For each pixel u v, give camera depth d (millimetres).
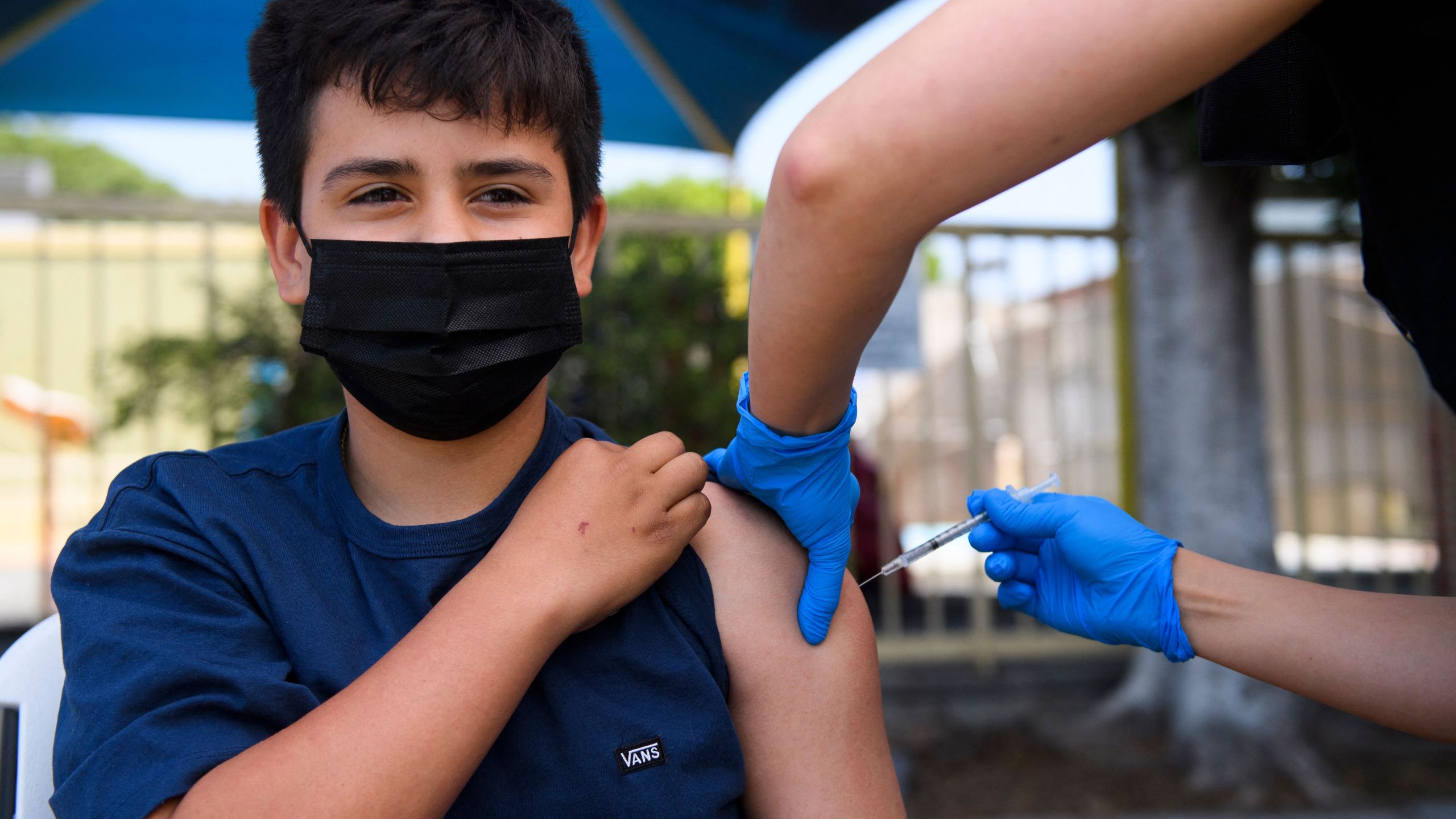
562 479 926
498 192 973
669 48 4090
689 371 3979
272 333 3895
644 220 4176
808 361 774
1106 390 4750
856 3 3578
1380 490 4898
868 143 660
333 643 909
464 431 986
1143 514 3840
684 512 936
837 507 968
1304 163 1103
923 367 4562
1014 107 646
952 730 4008
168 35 3836
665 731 922
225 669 820
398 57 894
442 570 962
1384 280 939
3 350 4340
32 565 4609
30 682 1111
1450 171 751
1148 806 3352
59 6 3551
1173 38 634
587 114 1061
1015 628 4867
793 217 697
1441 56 729
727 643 1032
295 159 980
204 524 912
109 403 3957
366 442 1015
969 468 4629
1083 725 3939
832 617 1035
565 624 862
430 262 931
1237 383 3650
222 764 774
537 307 971
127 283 4309
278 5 1011
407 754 766
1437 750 3879
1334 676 1027
